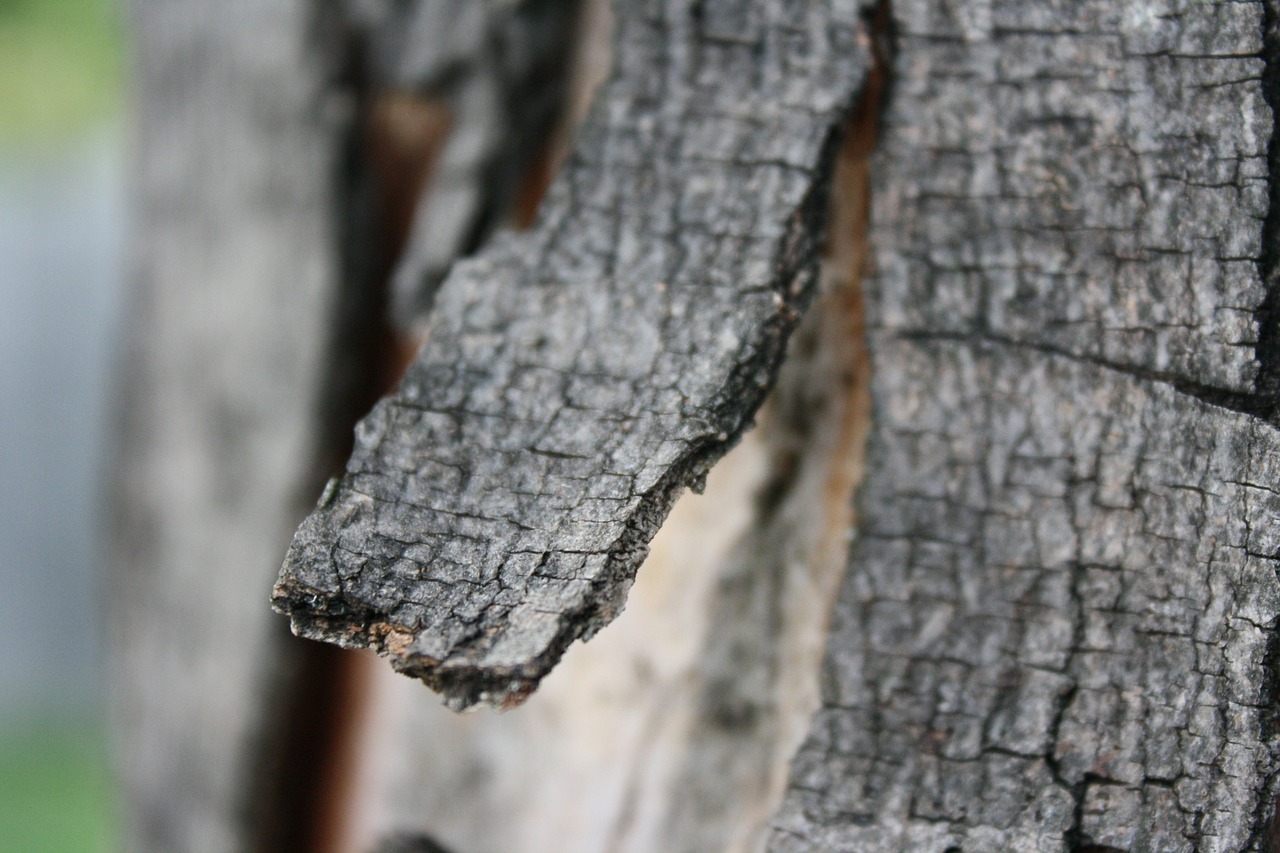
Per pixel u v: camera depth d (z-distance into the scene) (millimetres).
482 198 584
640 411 520
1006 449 530
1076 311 529
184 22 622
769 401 549
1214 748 524
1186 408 526
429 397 523
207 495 625
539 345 526
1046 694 528
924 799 529
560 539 513
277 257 604
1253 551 524
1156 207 527
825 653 534
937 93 534
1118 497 527
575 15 583
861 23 535
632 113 540
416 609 509
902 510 532
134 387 670
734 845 555
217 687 626
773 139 533
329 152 597
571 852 569
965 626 530
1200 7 526
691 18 541
